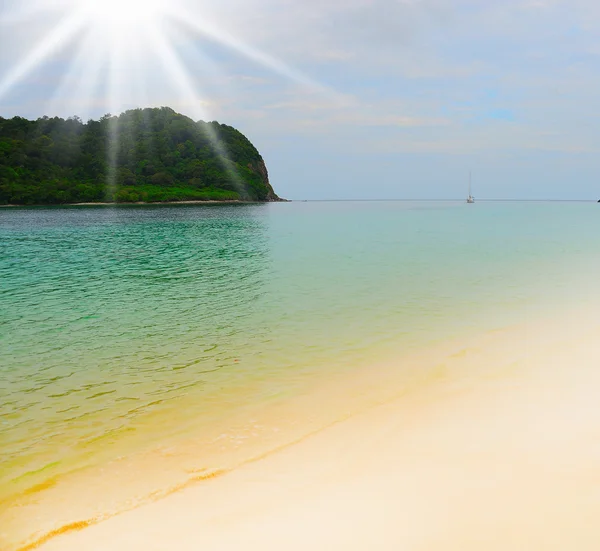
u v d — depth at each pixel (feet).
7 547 15.74
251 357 36.27
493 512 15.65
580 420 22.24
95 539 15.98
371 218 301.84
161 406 27.50
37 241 147.84
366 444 21.44
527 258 94.38
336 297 58.03
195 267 89.97
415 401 26.21
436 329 42.47
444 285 65.00
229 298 59.26
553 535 14.30
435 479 18.01
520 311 48.55
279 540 15.26
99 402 28.45
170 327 46.11
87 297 62.23
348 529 15.52
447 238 147.23
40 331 45.60
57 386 31.32
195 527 16.29
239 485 18.75
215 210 382.63
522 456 19.16
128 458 21.45
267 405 26.91
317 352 36.94
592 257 95.09
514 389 27.02
